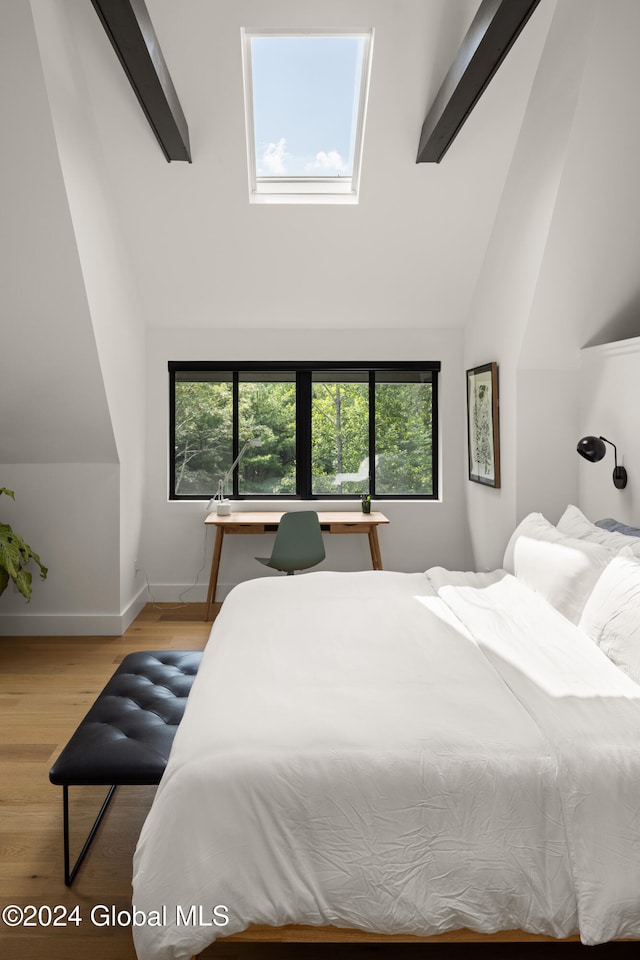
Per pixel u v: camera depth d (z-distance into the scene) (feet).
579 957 5.97
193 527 16.74
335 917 5.07
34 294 11.46
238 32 10.94
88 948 6.04
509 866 5.08
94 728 7.14
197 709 6.26
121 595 14.48
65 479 14.19
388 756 5.37
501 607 8.84
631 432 10.53
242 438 17.02
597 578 8.04
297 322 16.35
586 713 5.89
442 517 16.92
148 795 8.43
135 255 14.66
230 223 13.98
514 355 12.74
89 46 10.93
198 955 5.99
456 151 12.68
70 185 10.61
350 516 15.98
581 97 9.50
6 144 9.82
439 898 5.08
